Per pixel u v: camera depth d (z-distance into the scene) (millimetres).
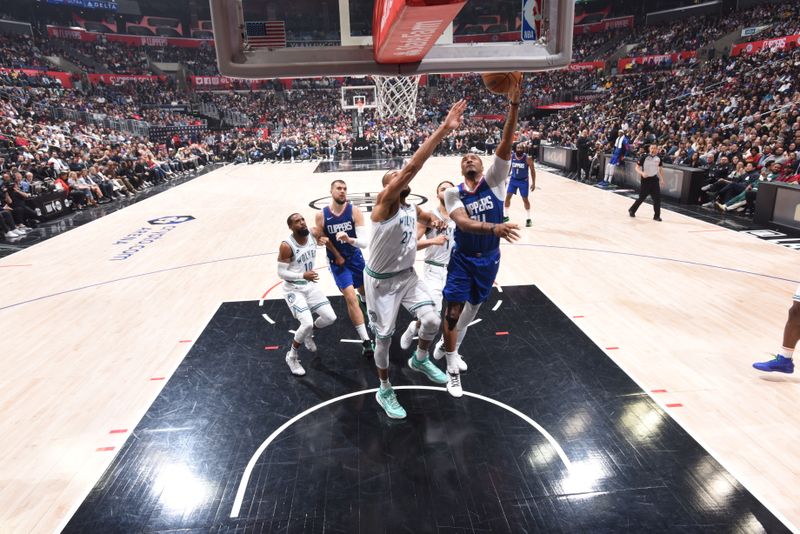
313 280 4457
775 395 4094
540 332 5332
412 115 11570
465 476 3275
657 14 34844
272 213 11906
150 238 9789
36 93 23438
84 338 5504
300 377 4570
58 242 9625
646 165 9867
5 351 5250
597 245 8477
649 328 5367
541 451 3492
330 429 3809
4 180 10672
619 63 30734
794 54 19234
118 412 4105
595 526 2857
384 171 19406
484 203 3709
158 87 32531
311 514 2998
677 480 3191
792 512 2922
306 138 25938
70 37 32656
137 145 18312
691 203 11227
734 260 7488
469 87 32750
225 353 5066
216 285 7070
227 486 3250
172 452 3600
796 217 8625
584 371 4531
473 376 4508
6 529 2949
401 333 5430
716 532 2801
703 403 4008
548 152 19062
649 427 3721
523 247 8484
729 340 5062
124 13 35500
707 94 19578
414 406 4070
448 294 3965
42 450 3658
